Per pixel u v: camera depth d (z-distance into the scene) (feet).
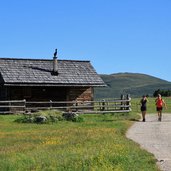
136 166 47.01
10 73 152.46
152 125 106.22
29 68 157.99
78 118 117.80
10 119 122.01
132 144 66.28
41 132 90.38
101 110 146.51
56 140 74.23
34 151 61.36
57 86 153.89
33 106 150.82
